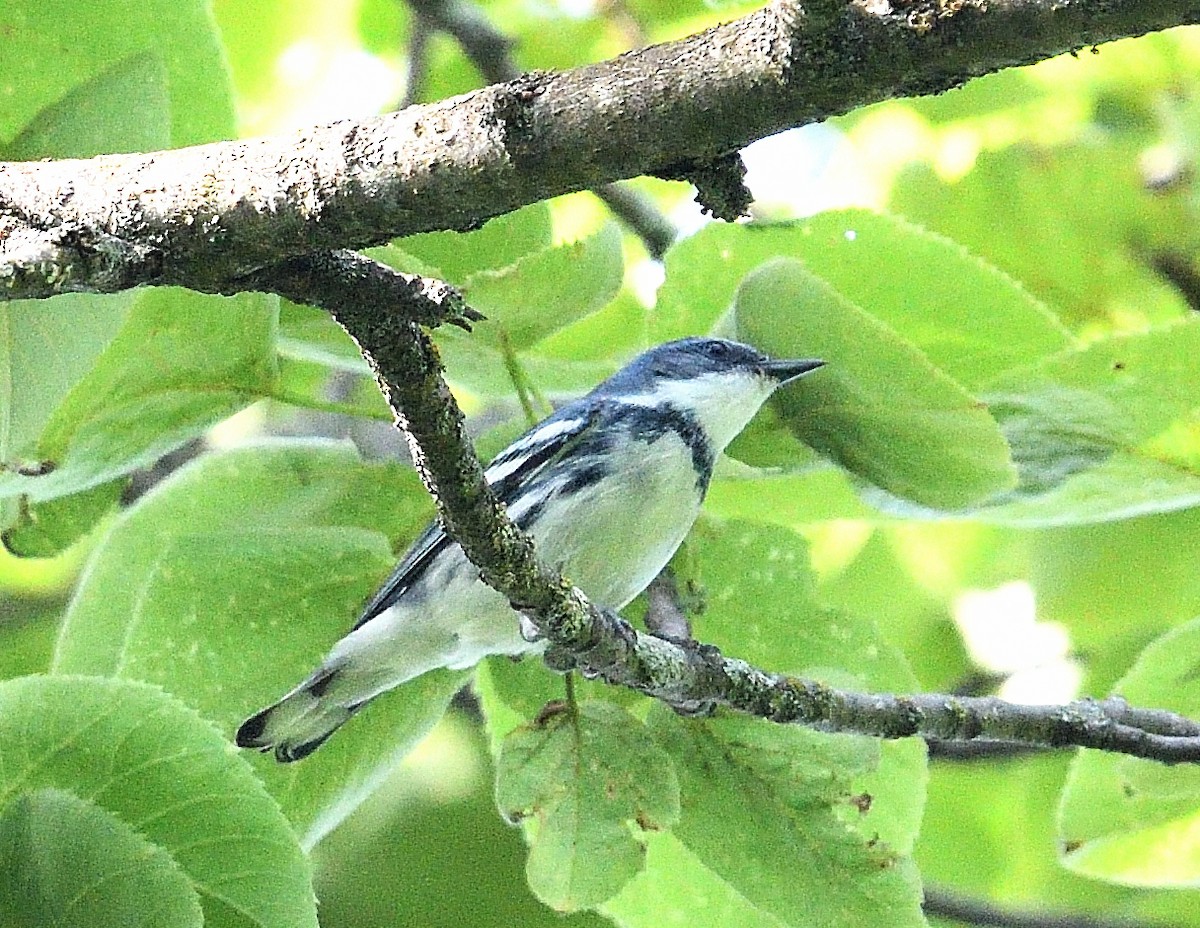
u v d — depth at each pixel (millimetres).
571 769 4234
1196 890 4496
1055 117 4469
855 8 4133
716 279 4273
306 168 4156
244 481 4273
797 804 4242
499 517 4199
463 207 4152
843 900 4242
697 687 4230
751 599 4281
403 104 4488
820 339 4238
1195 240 4449
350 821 4492
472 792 4504
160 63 4211
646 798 4234
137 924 4203
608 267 4234
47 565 4613
